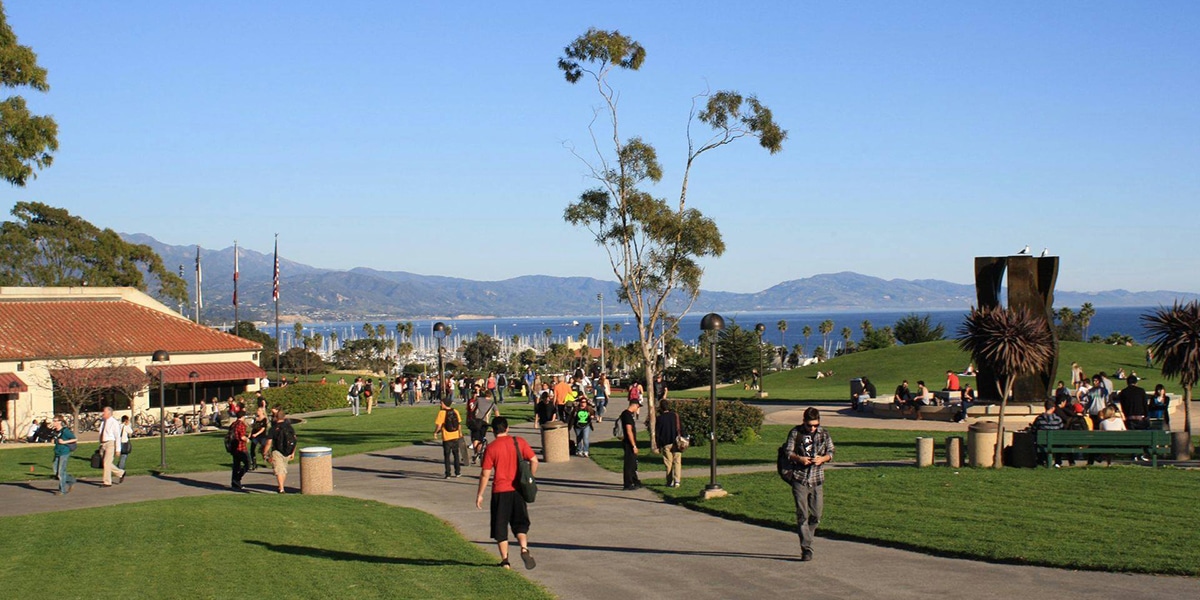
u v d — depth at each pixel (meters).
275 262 67.25
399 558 13.33
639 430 33.53
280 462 21.86
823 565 12.49
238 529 15.44
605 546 14.33
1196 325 22.27
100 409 50.53
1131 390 23.72
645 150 26.84
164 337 55.34
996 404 33.50
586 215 27.16
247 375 56.19
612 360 132.25
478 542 14.95
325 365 121.44
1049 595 10.59
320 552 13.74
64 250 82.69
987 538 13.41
